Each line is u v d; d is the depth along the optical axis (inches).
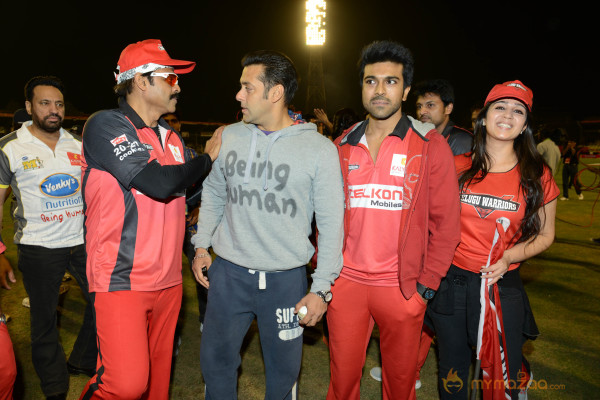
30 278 95.7
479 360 77.4
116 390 69.2
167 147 81.8
